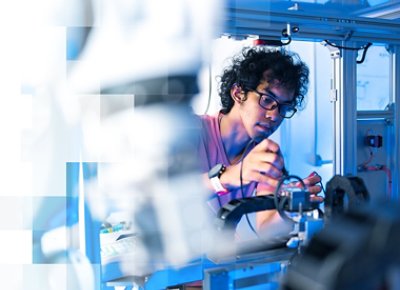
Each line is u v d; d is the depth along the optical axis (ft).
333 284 1.11
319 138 6.95
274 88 6.46
